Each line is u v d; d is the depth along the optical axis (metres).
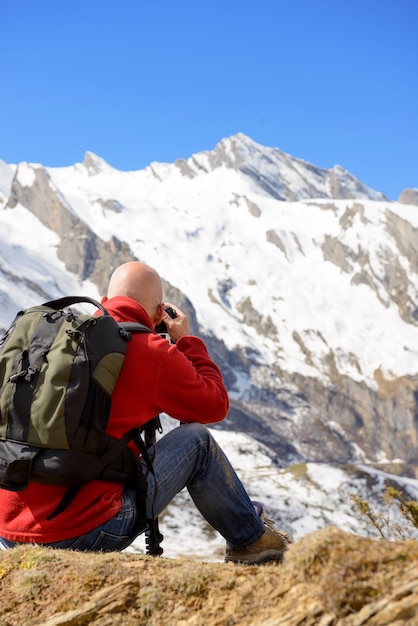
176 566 2.87
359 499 3.92
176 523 17.16
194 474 3.48
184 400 3.38
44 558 2.94
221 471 3.48
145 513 3.23
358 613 2.14
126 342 3.20
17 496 3.15
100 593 2.69
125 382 3.21
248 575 2.60
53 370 2.98
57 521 3.07
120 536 3.16
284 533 3.65
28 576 2.86
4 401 3.00
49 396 2.95
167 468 3.35
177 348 3.59
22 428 2.96
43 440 2.94
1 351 3.12
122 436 3.18
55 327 3.11
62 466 2.94
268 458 30.45
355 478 25.08
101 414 3.04
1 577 2.96
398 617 2.07
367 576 2.21
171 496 3.41
